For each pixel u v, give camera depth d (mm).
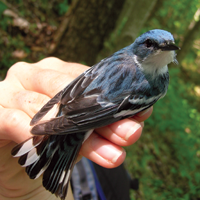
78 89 103
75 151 98
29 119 96
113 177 186
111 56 125
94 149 96
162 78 129
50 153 98
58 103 101
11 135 94
